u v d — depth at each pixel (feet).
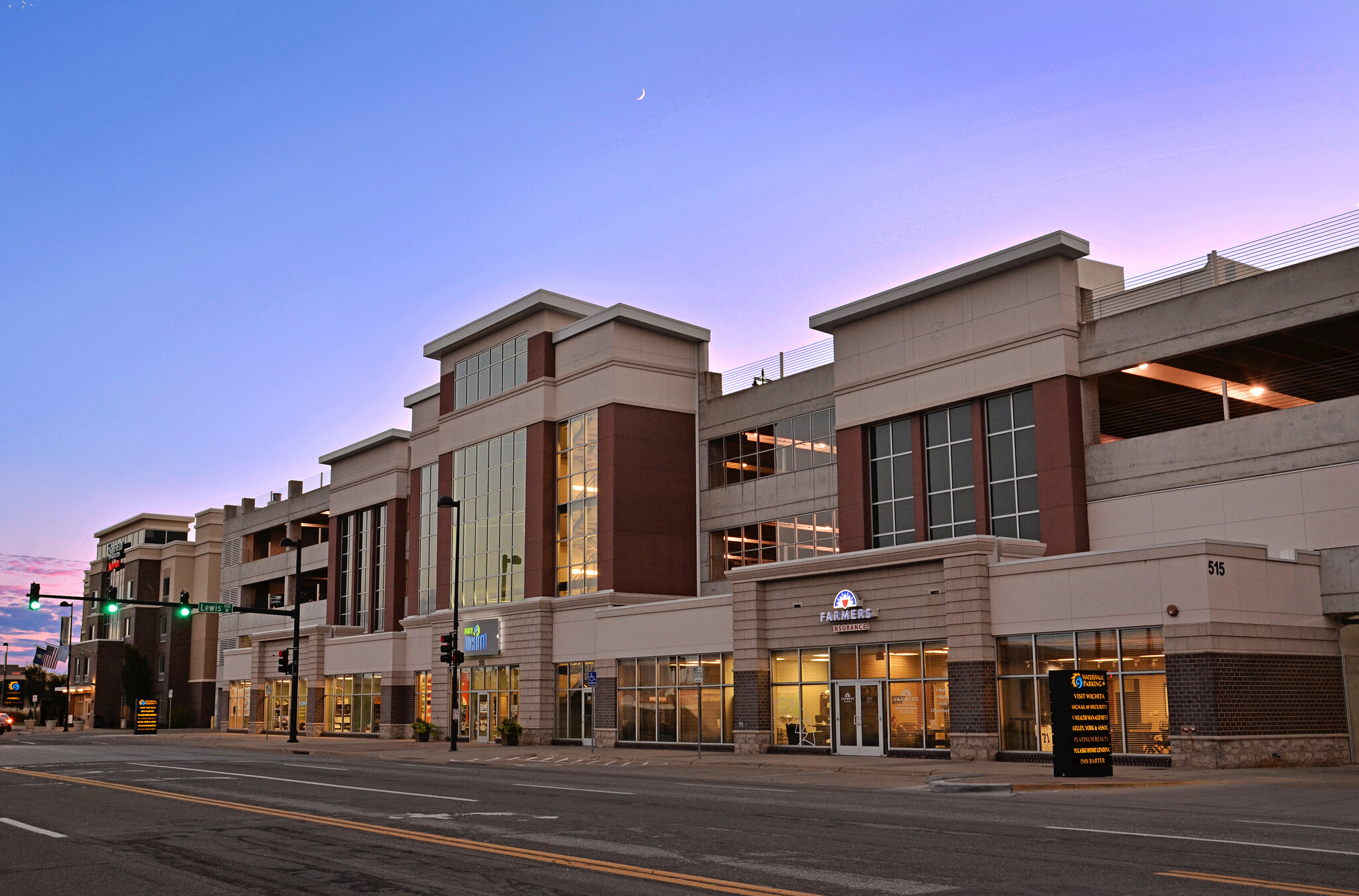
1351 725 97.86
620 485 161.99
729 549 164.25
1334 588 98.53
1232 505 106.83
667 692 145.48
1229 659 90.33
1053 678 81.56
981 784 72.02
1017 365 122.83
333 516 241.14
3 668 463.01
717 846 41.81
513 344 182.60
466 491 188.55
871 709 116.98
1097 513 116.47
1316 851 38.99
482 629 175.94
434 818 52.65
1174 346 111.96
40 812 57.93
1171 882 32.60
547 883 33.58
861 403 139.44
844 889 31.83
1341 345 108.27
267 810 57.26
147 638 325.83
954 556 109.09
